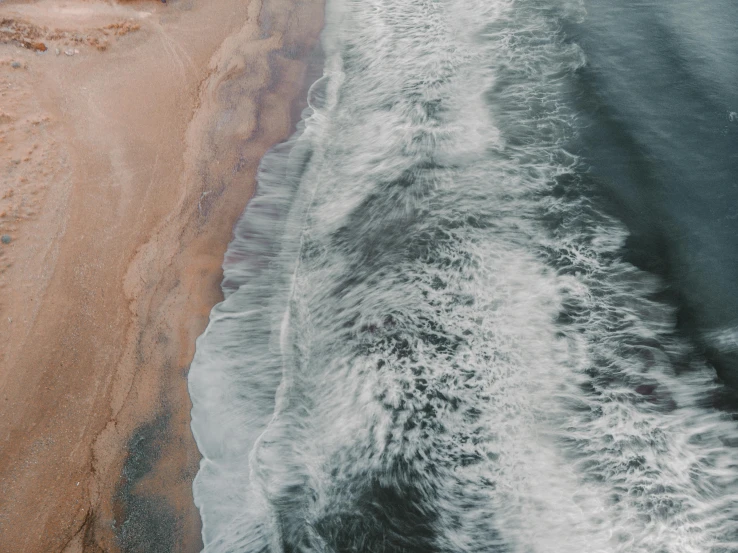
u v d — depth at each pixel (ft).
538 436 24.77
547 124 40.32
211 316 29.73
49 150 36.27
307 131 40.65
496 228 33.45
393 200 35.45
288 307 30.35
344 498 23.40
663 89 42.09
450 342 28.14
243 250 32.96
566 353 27.50
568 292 29.99
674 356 27.09
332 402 26.37
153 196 34.99
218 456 24.76
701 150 37.35
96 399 26.08
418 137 39.55
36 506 22.86
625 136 38.63
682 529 22.00
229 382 27.14
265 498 23.43
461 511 22.81
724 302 29.12
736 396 25.41
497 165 37.37
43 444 24.49
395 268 31.58
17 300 28.81
